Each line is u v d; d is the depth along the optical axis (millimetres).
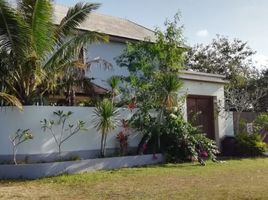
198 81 21484
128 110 17391
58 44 16141
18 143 14656
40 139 14930
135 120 17344
